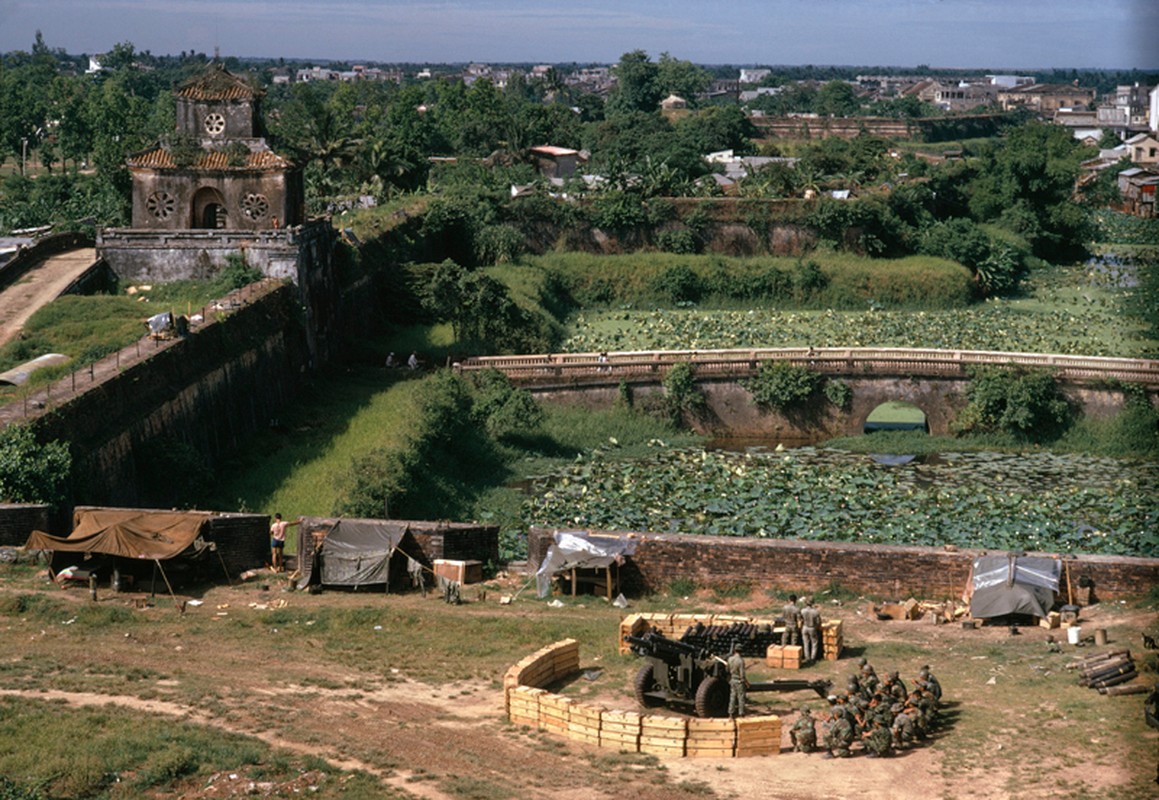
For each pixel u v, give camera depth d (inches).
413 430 2824.8
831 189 5664.4
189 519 1769.2
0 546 1787.6
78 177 6077.8
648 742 1229.7
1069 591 1632.6
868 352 3503.9
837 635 1459.2
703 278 4938.5
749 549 1712.6
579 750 1233.4
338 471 2583.7
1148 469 3070.9
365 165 5452.8
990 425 3393.2
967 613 1617.9
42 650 1482.5
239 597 1701.5
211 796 1129.4
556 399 3491.6
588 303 4891.7
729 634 1395.2
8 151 6845.5
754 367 3523.6
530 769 1187.3
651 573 1737.2
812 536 2501.2
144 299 3243.1
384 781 1160.8
